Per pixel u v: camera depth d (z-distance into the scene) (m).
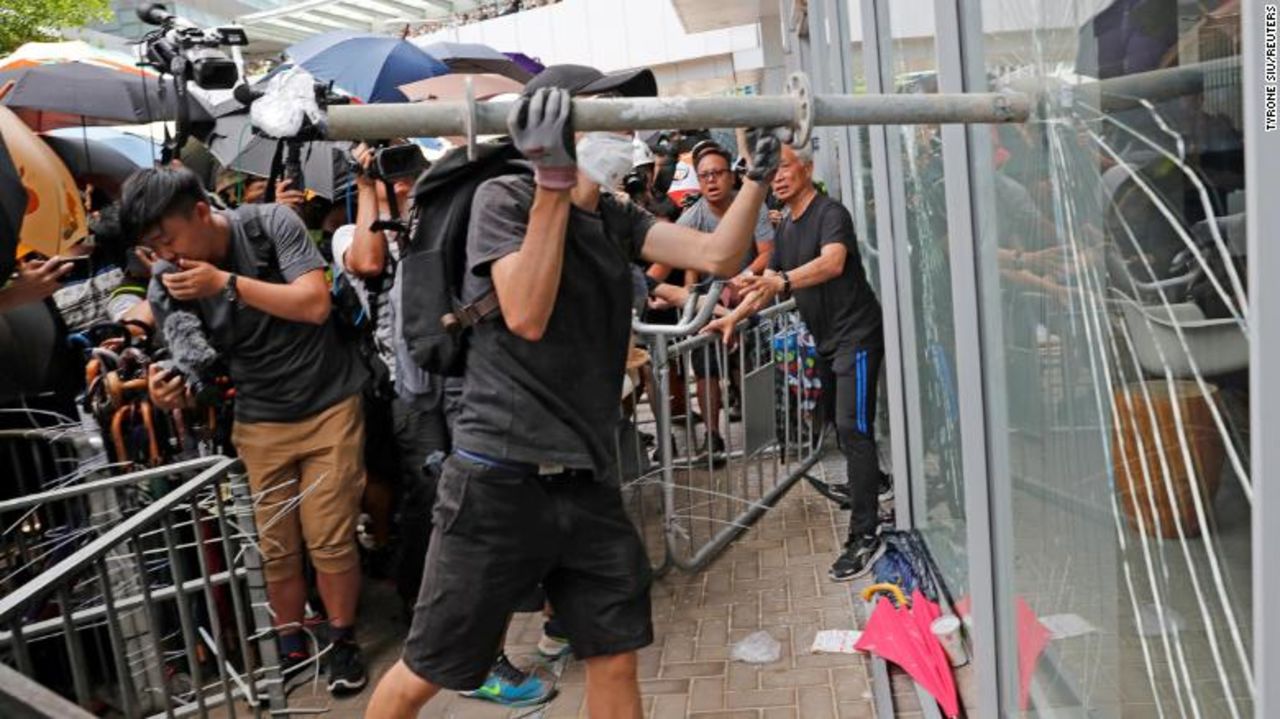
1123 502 1.55
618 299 2.12
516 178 2.04
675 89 18.70
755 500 4.75
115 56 4.68
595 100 1.42
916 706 2.97
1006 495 2.20
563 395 2.07
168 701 2.31
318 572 3.40
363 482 3.43
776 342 5.03
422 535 3.60
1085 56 1.51
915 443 3.71
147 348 3.44
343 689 3.41
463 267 2.13
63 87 4.16
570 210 2.05
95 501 3.29
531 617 3.92
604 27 18.12
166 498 2.35
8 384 3.44
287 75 1.37
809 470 5.28
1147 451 1.44
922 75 2.78
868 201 4.86
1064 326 1.73
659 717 3.12
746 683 3.26
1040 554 2.00
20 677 0.97
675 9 12.74
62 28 11.57
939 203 2.90
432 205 2.15
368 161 3.22
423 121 1.38
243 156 4.30
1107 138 1.45
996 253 2.08
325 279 3.25
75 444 3.40
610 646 2.18
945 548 3.28
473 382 2.10
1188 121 1.21
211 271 3.00
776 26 13.13
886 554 3.83
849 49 4.85
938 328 3.05
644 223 2.20
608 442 2.17
